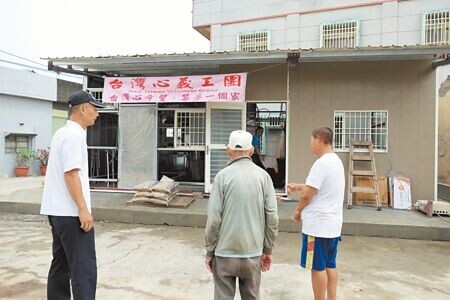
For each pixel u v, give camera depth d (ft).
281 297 11.05
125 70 27.25
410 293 11.48
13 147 48.42
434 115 22.67
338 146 23.91
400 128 23.12
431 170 22.71
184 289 11.55
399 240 17.99
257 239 7.74
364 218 19.65
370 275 13.07
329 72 23.88
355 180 23.25
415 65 22.85
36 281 12.00
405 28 33.45
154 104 26.94
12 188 32.07
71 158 8.05
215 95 23.15
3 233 18.38
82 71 27.02
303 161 24.18
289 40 38.34
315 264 9.51
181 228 20.08
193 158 29.94
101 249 15.89
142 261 14.30
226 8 42.06
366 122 23.59
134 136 27.22
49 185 8.38
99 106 8.98
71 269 8.27
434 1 32.42
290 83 24.35
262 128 30.42
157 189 22.02
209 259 7.91
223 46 42.04
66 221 8.14
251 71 24.91
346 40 35.86
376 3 34.53
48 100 52.65
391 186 22.67
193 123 26.71
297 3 38.06
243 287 8.00
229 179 7.75
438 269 13.79
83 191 8.38
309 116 24.13
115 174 29.17
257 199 7.77
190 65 25.27
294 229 19.45
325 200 9.52
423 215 20.44
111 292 11.23
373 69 23.38
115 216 21.38
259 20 40.14
